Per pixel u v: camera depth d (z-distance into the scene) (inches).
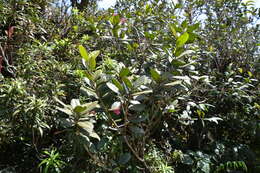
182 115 136.7
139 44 138.5
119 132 101.2
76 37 159.5
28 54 124.1
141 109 93.4
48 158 106.8
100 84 90.5
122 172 115.5
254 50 198.8
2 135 107.3
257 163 160.9
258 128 175.8
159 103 105.2
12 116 102.1
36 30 160.6
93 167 106.5
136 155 104.6
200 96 160.2
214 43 188.2
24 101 103.7
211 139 164.7
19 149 116.7
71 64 137.6
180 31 116.6
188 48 141.3
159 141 143.9
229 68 172.2
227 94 168.7
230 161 158.2
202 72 172.7
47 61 124.6
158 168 122.2
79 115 84.0
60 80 123.3
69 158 110.9
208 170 144.6
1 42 142.7
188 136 163.2
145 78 90.1
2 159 113.4
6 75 139.8
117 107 91.7
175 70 101.5
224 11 199.8
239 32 201.0
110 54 142.6
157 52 129.0
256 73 189.5
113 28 126.8
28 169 113.5
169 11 183.0
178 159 140.3
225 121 173.0
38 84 118.3
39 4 176.9
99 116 111.3
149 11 155.8
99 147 101.4
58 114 115.1
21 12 148.0
